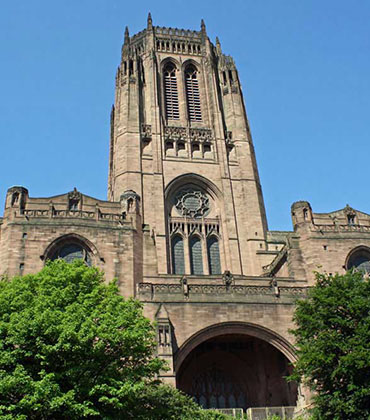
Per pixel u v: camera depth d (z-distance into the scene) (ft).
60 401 98.99
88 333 107.45
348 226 206.49
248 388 195.11
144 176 262.47
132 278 183.11
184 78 310.04
